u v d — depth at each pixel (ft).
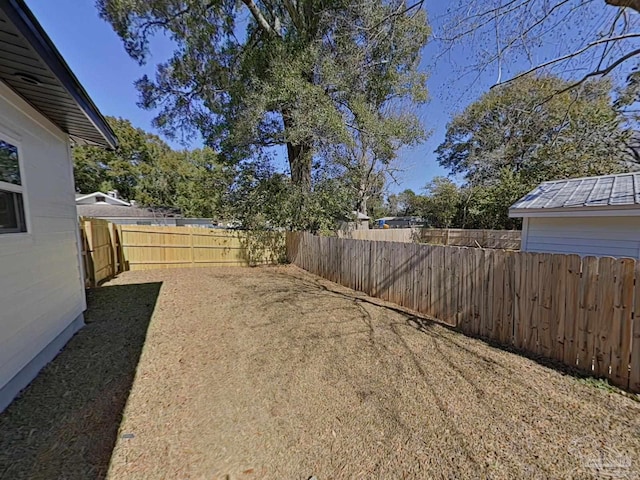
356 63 21.59
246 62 30.35
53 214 10.91
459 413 7.01
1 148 7.91
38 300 9.18
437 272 13.85
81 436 6.25
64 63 7.60
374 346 10.91
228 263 33.58
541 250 18.33
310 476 5.36
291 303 16.96
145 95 33.65
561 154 35.19
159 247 30.30
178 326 13.08
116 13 26.30
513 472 5.32
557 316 9.38
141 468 5.47
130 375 8.86
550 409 7.07
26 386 8.17
